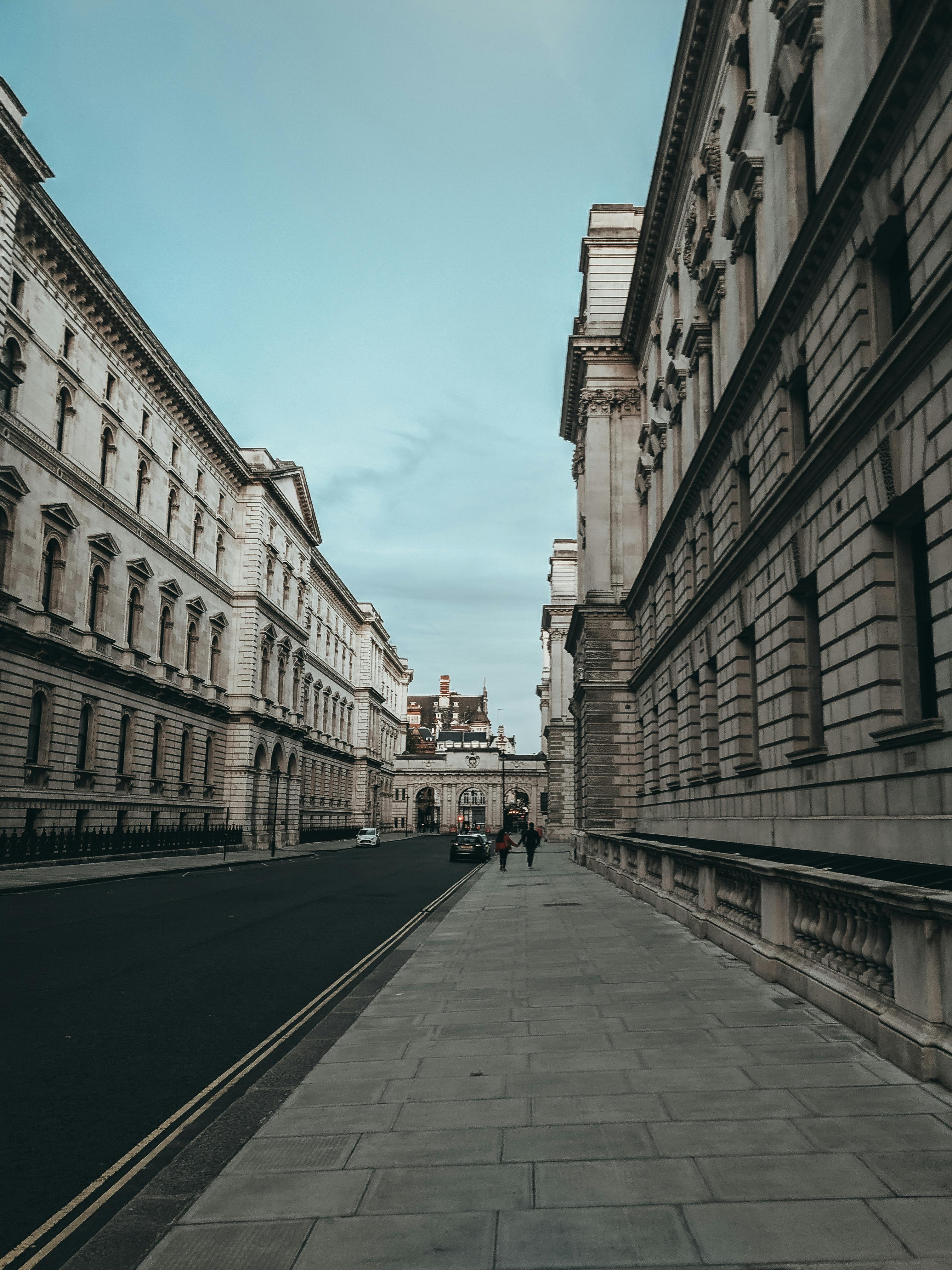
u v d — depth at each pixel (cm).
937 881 773
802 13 1471
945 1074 581
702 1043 720
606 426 3644
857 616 1277
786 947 942
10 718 3197
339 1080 659
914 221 1085
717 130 2181
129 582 4184
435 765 11912
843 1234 399
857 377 1264
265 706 5881
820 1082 609
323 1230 421
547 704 9794
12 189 3136
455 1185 465
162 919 1756
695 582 2408
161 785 4550
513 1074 661
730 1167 474
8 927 1595
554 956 1223
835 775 1370
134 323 4078
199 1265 392
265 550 5997
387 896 2347
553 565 8000
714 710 2256
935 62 1017
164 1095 661
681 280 2727
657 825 2945
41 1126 595
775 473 1645
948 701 1027
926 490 1062
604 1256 386
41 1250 423
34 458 3344
